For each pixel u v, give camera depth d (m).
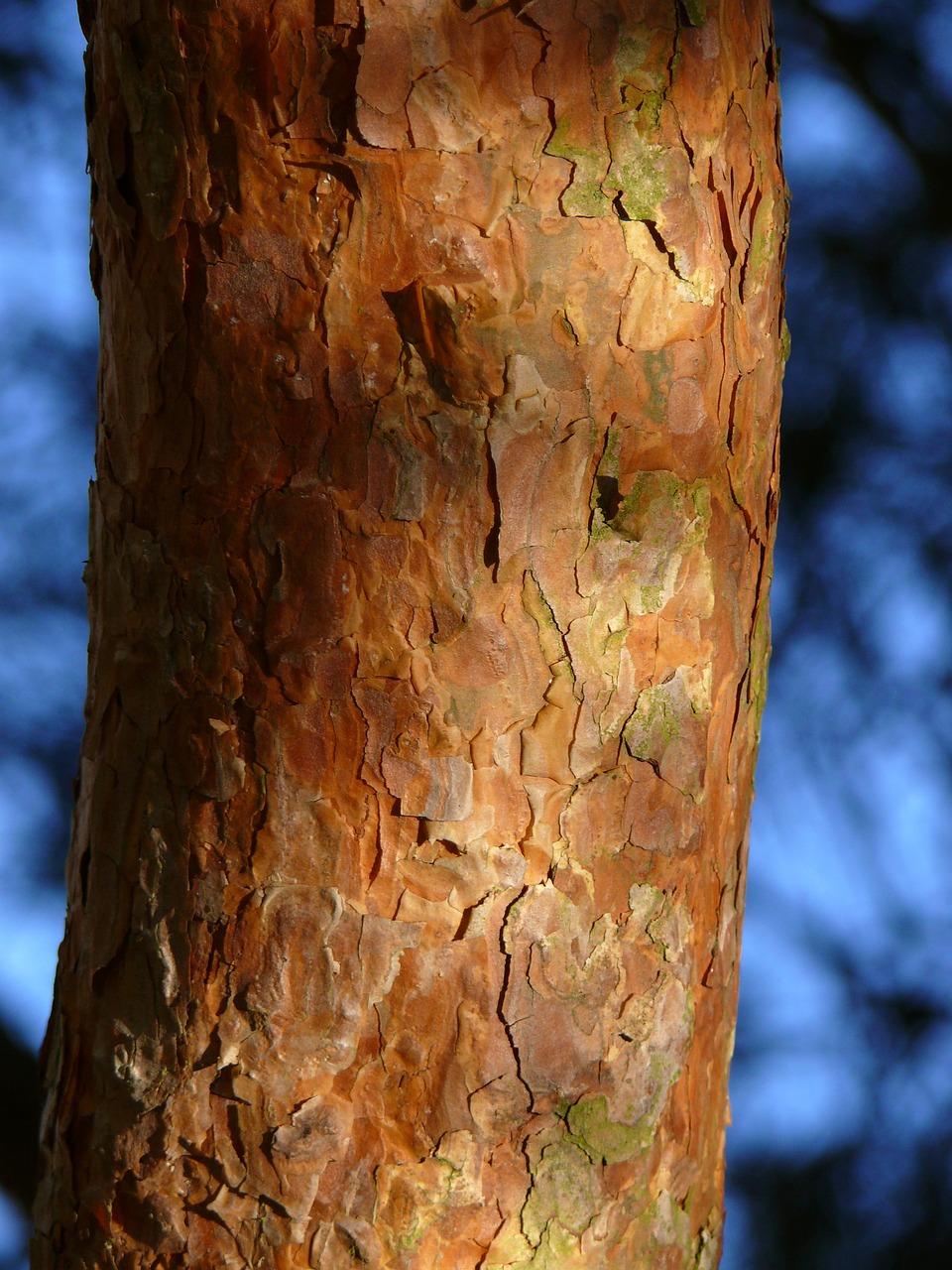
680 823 1.74
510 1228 1.73
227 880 1.72
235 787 1.71
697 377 1.72
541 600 1.71
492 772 1.71
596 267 1.70
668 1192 1.76
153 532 1.73
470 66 1.69
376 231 1.69
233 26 1.69
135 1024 1.73
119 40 1.71
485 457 1.70
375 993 1.71
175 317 1.71
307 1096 1.72
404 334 1.69
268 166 1.70
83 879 1.77
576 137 1.70
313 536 1.70
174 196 1.71
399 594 1.70
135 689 1.74
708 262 1.72
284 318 1.70
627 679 1.72
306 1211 1.72
